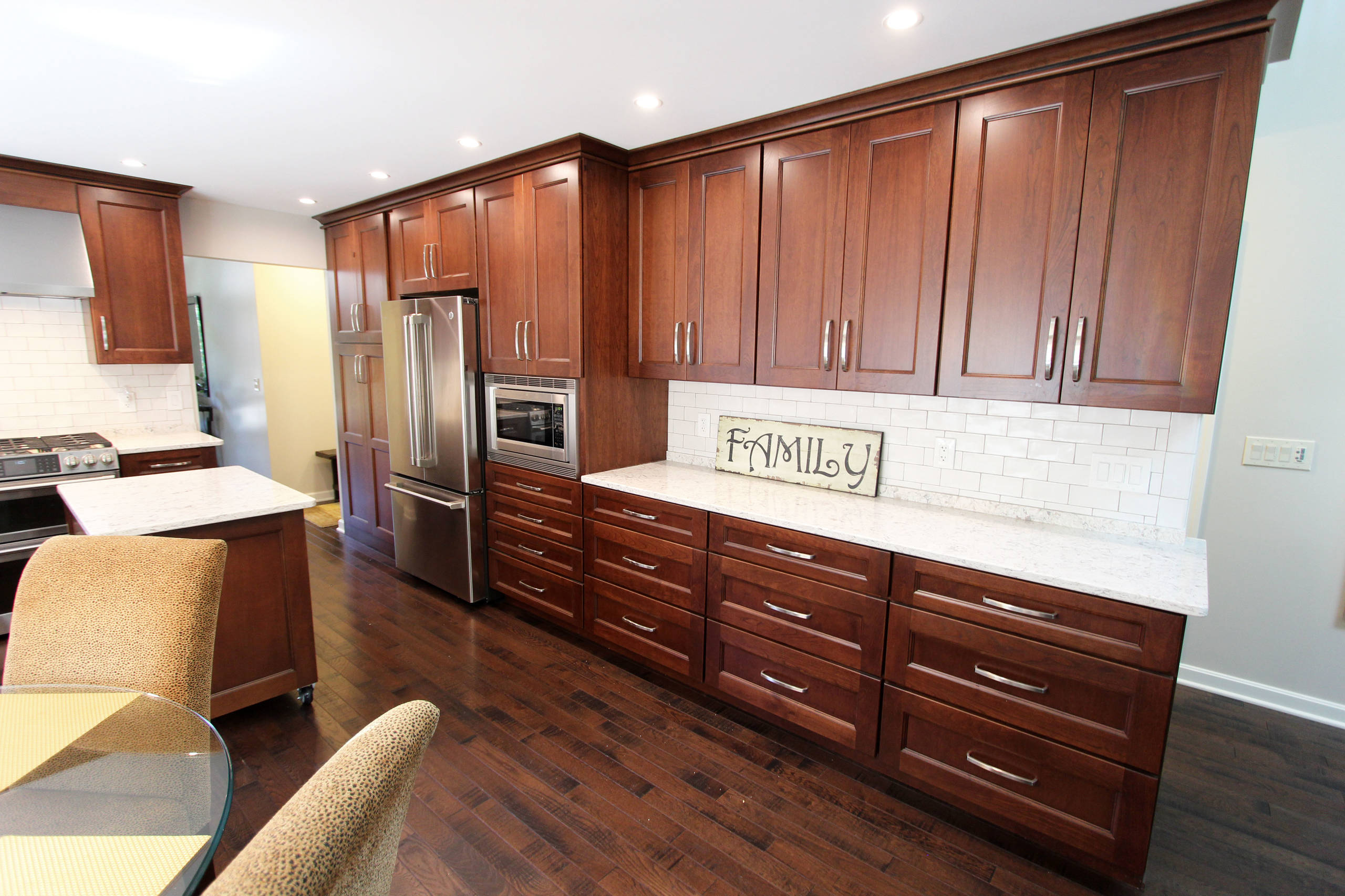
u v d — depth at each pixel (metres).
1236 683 2.63
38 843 0.90
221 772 1.07
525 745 2.27
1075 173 1.79
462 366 3.27
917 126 2.06
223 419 6.05
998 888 1.68
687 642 2.59
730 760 2.21
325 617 3.33
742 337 2.59
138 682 1.35
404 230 3.70
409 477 3.77
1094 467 2.07
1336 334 2.31
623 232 2.93
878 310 2.20
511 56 1.91
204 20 1.71
